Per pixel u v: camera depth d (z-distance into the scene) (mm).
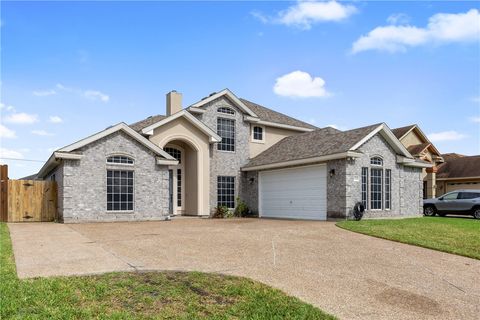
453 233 12562
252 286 6340
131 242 10594
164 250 9375
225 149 23453
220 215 21641
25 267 7293
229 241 10898
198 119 22422
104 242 10570
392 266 8242
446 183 32531
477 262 8852
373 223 15141
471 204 21453
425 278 7402
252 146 24734
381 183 19094
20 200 17766
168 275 6832
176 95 23125
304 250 9672
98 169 17438
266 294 5957
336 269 7816
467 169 31375
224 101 23516
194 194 22000
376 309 5613
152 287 6113
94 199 17281
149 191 18750
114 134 17891
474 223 15812
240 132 24125
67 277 6512
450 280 7312
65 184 16672
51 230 13625
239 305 5480
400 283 7004
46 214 18266
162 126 20594
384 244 10789
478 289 6785
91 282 6219
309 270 7656
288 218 20641
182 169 22828
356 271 7715
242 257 8688
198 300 5629
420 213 21328
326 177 18406
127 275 6746
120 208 17969
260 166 22328
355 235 12312
